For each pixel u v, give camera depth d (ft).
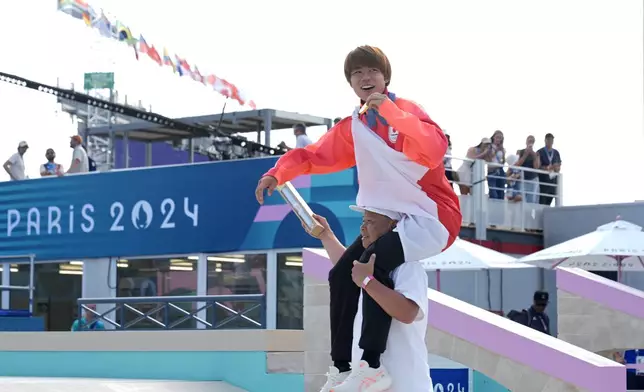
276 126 73.10
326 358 32.73
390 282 14.99
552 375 27.04
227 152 64.64
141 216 56.90
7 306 62.03
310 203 49.75
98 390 31.27
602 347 44.62
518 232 67.05
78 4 57.31
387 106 14.35
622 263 56.34
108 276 58.03
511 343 28.09
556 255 51.80
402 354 15.16
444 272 63.98
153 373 36.81
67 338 38.78
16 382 31.76
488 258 52.49
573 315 45.47
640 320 43.70
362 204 15.64
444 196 15.65
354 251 15.79
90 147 77.66
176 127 63.05
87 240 59.00
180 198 55.42
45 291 60.80
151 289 56.39
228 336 35.29
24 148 64.59
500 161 65.67
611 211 65.72
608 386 25.91
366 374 14.84
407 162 15.20
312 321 33.04
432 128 14.64
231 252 53.36
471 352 29.04
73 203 59.82
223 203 53.72
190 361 36.06
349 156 16.92
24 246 61.62
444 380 30.14
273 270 51.78
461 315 29.32
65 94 59.41
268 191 16.69
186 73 62.75
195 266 54.65
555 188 70.28
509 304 66.18
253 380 34.58
